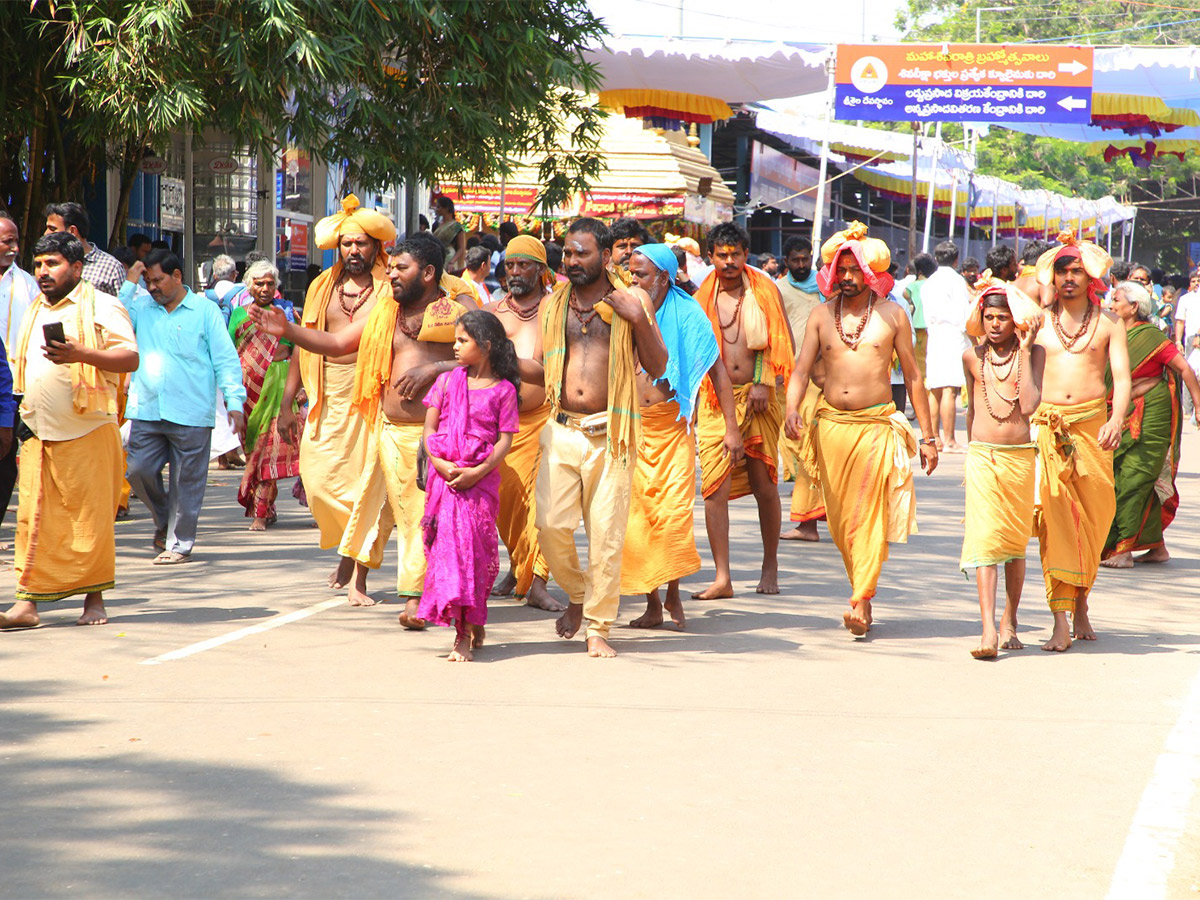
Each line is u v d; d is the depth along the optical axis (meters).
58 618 11.39
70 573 10.98
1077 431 11.41
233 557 14.38
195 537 14.83
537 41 21.02
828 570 14.33
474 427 10.05
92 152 22.97
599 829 6.68
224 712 8.59
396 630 11.11
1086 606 11.35
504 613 12.03
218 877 6.05
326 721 8.41
